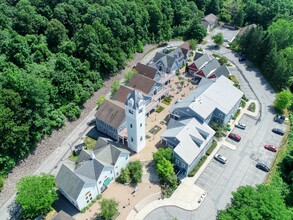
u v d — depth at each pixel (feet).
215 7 501.56
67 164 220.43
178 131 239.91
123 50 374.84
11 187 217.97
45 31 328.08
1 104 216.13
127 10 389.80
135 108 218.18
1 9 331.36
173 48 413.18
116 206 198.49
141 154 249.34
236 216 173.17
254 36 380.58
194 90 304.30
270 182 226.79
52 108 266.57
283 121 288.30
